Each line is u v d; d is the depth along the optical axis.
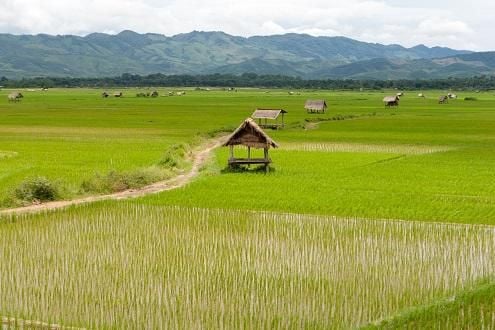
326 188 33.91
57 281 17.02
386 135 68.31
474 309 14.91
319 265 18.62
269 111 79.00
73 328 14.10
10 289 16.39
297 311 14.95
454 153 51.38
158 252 20.02
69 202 30.73
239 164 42.16
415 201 29.80
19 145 57.53
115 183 35.12
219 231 23.09
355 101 155.00
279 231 23.08
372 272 17.98
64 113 103.62
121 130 73.88
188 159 50.12
